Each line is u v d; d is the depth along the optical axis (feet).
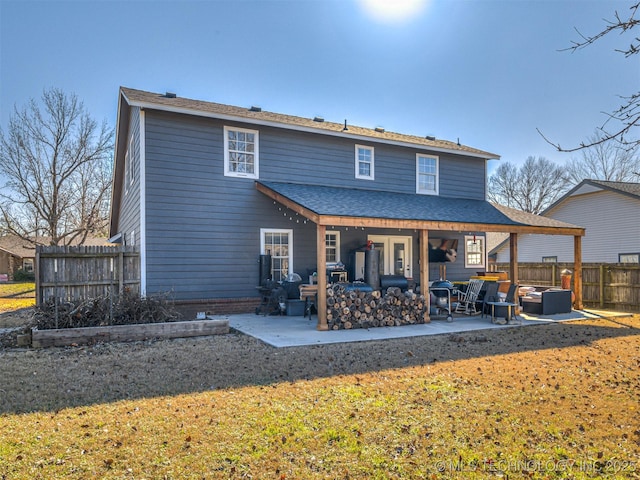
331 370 19.52
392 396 15.76
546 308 40.70
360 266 45.21
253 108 47.24
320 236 30.81
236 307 39.01
